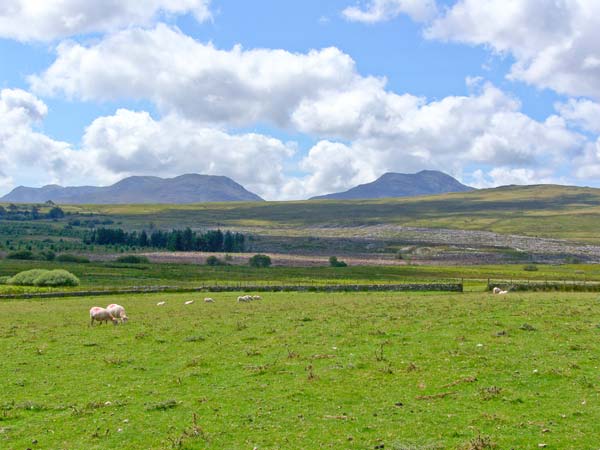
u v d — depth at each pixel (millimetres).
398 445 16984
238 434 18641
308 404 21500
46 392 24500
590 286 76938
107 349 33656
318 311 49500
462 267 189625
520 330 34500
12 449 18016
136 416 20797
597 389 22094
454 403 21078
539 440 17219
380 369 26047
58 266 152125
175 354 31578
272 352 30891
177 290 84625
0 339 38281
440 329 35781
